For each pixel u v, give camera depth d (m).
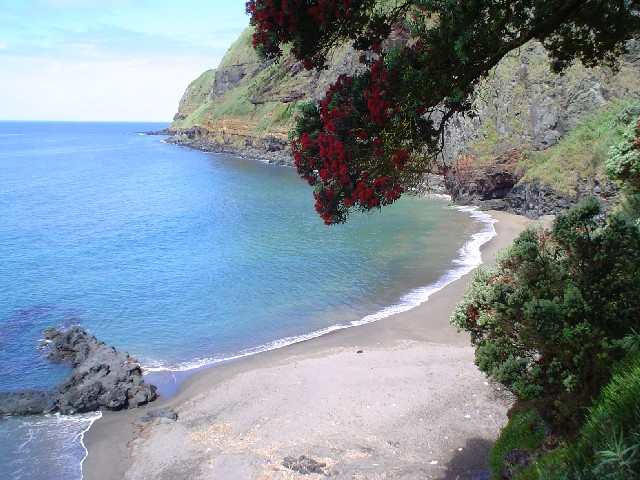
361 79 8.17
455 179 62.03
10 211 59.00
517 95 57.09
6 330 25.89
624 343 7.65
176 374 21.58
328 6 7.64
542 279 9.55
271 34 8.35
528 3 7.94
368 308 28.61
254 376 20.89
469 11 7.40
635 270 8.92
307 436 16.34
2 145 181.50
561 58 9.83
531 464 8.68
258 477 14.36
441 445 15.31
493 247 40.38
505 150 56.75
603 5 8.71
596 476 4.64
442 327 25.44
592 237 10.11
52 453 16.23
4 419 18.16
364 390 19.09
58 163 116.50
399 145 7.72
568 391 8.66
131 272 35.47
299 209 59.00
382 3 8.53
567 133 51.19
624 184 18.17
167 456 15.85
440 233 45.94
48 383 20.92
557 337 8.60
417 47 8.03
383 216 54.19
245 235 46.28
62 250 41.44
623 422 5.22
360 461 14.77
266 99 122.69
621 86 48.06
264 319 27.34
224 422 17.62
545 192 47.34
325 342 24.27
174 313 28.22
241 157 121.12
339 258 38.38
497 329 10.46
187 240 44.66
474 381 19.22
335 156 7.84
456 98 7.50
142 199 67.38
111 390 19.22
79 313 28.17
